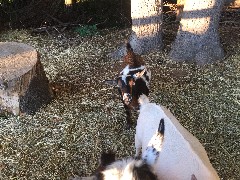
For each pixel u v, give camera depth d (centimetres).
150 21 194
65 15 250
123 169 91
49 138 151
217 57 191
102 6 253
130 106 142
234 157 143
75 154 145
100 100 169
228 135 152
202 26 185
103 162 96
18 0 243
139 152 125
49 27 233
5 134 152
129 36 216
